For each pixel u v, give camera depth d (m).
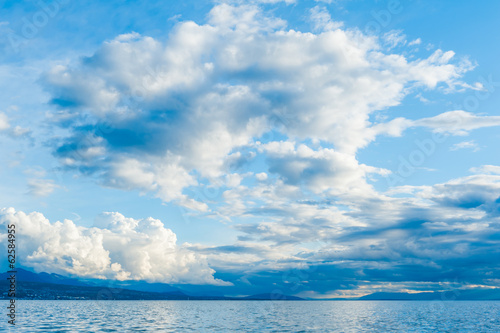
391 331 117.88
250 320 163.75
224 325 135.25
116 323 137.75
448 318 185.12
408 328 129.12
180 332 108.81
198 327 126.25
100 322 140.88
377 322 156.38
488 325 143.25
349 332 113.81
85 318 160.25
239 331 113.38
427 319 177.00
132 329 116.19
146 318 168.62
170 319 164.12
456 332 116.94
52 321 140.12
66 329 112.31
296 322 154.00
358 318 183.75
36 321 138.75
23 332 102.94
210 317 182.88
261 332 111.00
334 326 135.25
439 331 119.50
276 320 165.12
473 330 123.88
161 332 108.19
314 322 154.62
